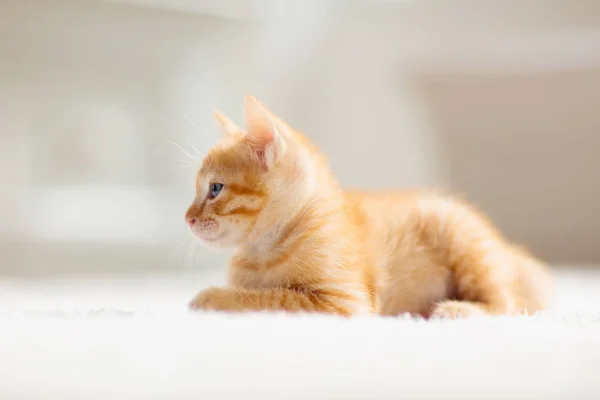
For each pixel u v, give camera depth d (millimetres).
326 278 847
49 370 668
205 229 873
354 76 1929
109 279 1446
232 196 869
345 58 1929
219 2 1752
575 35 1765
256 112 875
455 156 1878
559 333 749
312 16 1867
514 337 734
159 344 709
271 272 860
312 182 873
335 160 1920
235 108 1870
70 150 1770
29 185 1726
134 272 1693
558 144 1813
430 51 1879
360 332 740
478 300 905
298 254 854
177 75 1848
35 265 1680
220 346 705
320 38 1905
